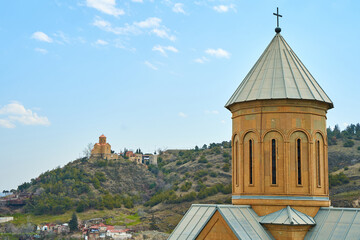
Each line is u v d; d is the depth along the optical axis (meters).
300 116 28.42
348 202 138.38
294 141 28.19
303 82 29.31
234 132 30.41
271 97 28.23
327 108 30.00
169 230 174.75
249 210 27.72
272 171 28.09
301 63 31.25
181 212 195.38
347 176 171.75
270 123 28.47
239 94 30.03
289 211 26.80
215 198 197.88
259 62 31.23
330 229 25.73
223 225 25.52
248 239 24.44
